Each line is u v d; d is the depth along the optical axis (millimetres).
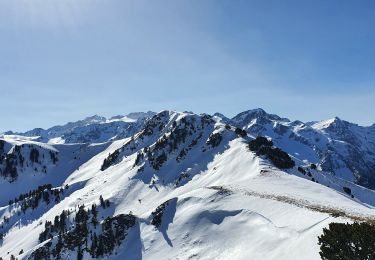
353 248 33344
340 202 80812
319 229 51469
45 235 167875
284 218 66125
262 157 163750
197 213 81188
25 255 97562
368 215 58625
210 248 68750
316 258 42281
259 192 85688
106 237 87625
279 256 49969
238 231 69312
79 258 86688
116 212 185750
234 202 81750
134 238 85062
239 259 58219
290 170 157500
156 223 86562
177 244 75062
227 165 180125
